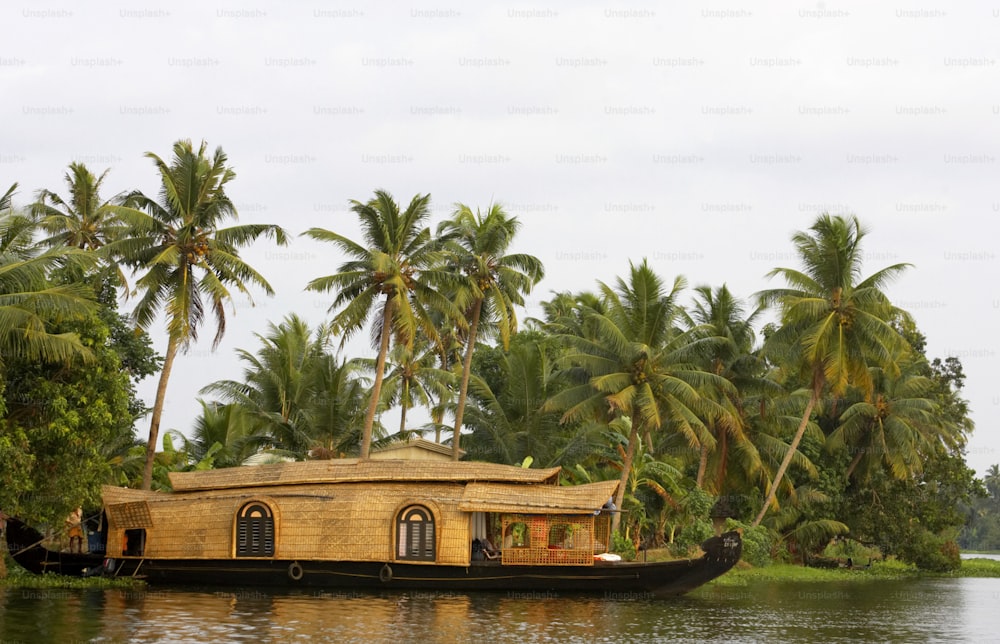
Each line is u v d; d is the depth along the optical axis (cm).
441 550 3241
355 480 3409
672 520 4872
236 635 2284
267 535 3338
